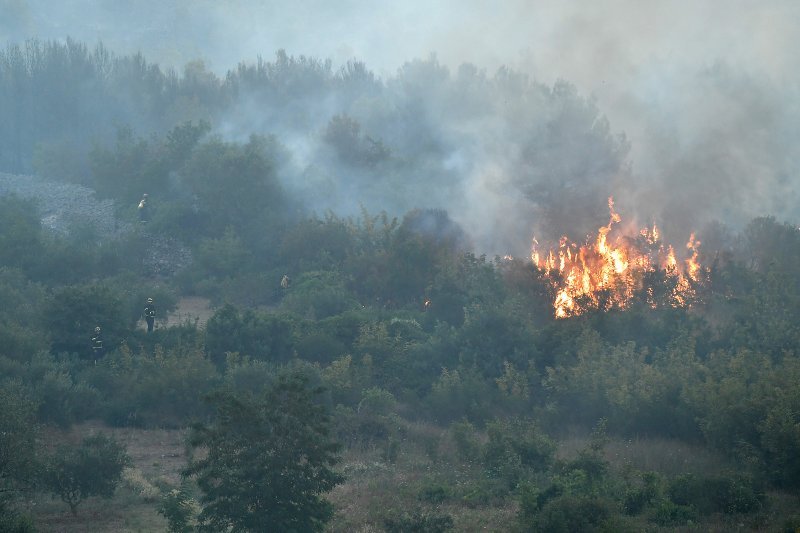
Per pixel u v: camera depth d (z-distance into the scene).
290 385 53.66
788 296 115.31
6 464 63.00
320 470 53.12
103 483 68.19
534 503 63.06
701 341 107.31
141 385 99.75
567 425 96.31
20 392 84.31
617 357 99.75
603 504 59.84
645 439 89.50
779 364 97.06
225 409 52.66
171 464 83.44
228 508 51.25
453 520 63.72
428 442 88.56
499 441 80.81
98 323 116.94
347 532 61.12
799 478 72.25
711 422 82.12
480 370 107.62
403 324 121.38
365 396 98.62
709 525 61.34
